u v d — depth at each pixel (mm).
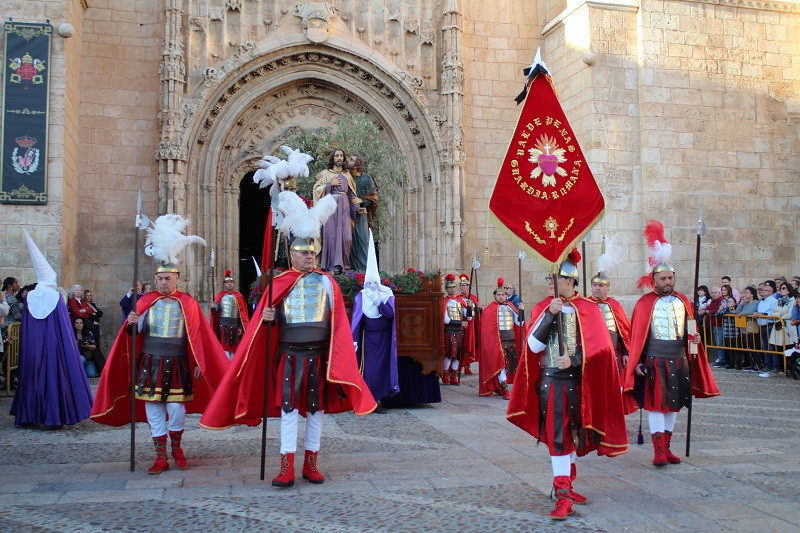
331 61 19250
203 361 6797
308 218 6316
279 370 6125
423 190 19594
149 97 18297
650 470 6629
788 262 19500
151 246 7059
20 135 15172
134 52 18312
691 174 18922
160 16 18438
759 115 19578
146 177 18156
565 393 5352
